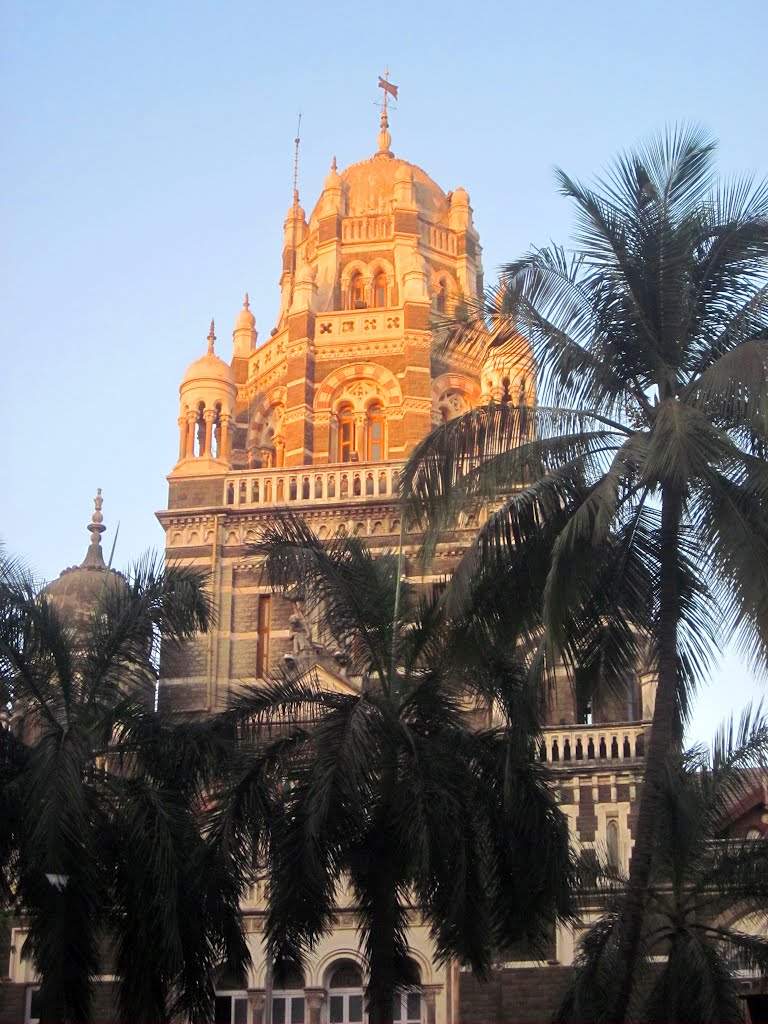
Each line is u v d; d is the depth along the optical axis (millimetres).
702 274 31984
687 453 27922
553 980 45344
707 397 28766
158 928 30141
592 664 32750
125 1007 30469
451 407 61500
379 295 65000
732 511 28734
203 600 33250
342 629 32000
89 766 31297
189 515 55906
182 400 59625
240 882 31500
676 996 31734
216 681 53344
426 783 29141
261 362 64500
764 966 32844
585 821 47469
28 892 30516
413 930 46406
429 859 28578
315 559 31938
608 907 34125
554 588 28344
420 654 31719
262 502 56125
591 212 31984
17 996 46812
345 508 55438
